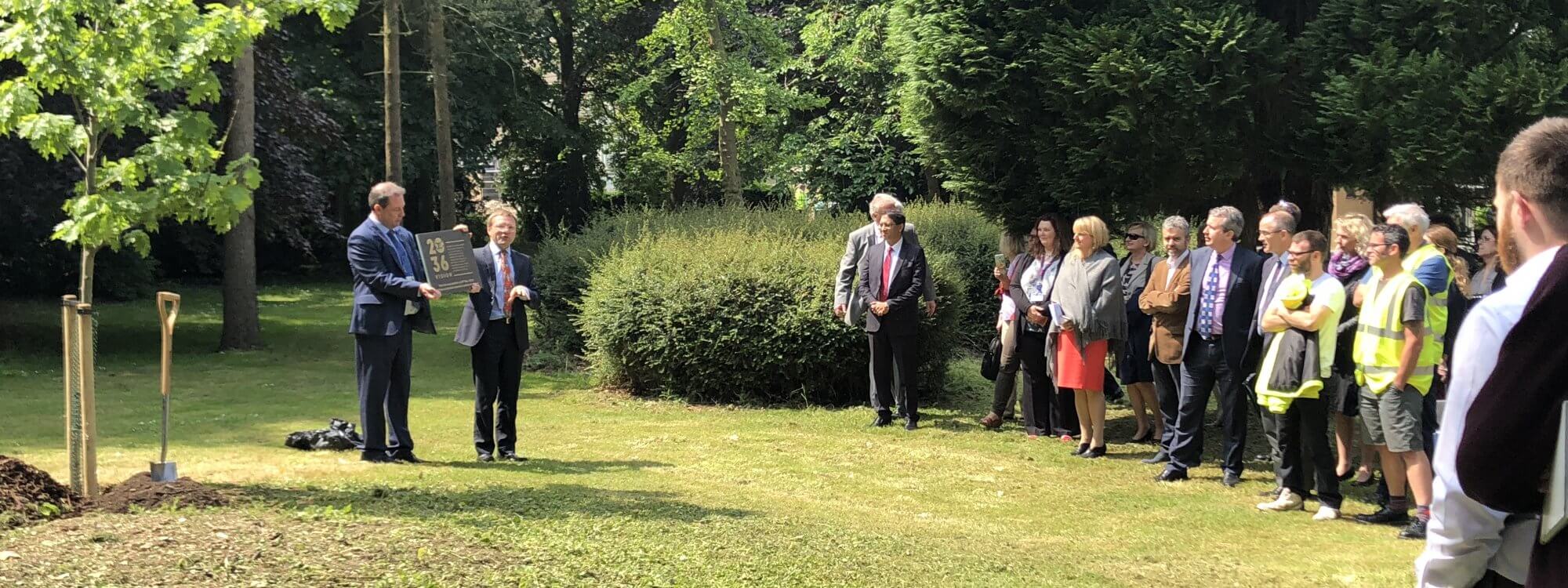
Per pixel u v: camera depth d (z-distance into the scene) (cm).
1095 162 950
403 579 421
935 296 1034
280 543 455
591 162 3606
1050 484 792
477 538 490
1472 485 216
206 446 836
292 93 1802
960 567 529
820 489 746
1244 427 788
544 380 1312
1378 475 826
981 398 1188
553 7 3222
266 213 1777
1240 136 966
